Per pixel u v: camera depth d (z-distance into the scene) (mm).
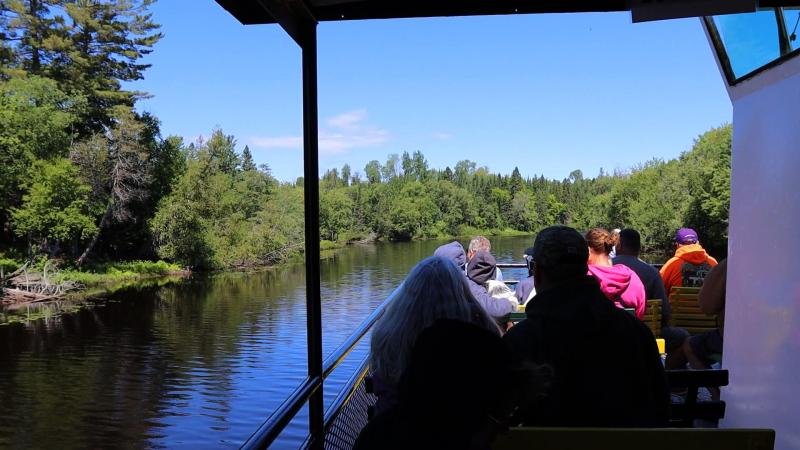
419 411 1098
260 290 52094
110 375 28000
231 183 64688
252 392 25391
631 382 1761
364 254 88312
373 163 132000
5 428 21359
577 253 1815
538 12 2672
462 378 1085
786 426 2578
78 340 34531
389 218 112375
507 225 126562
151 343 34156
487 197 128000
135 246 57562
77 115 50000
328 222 104062
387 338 1854
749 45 2822
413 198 116562
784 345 2566
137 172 54969
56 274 44969
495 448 1659
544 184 133000
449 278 1908
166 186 59031
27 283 43500
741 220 2992
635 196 59094
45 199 44656
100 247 53500
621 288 3578
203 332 37188
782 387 2598
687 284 5590
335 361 2410
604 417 1727
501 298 3951
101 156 50938
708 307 3459
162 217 57594
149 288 51031
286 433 14344
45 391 25516
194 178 60281
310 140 2588
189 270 58812
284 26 2301
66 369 28750
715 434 1646
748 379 2908
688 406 2588
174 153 59875
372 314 3113
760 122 2799
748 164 2928
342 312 44469
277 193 69250
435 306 1860
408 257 83438
